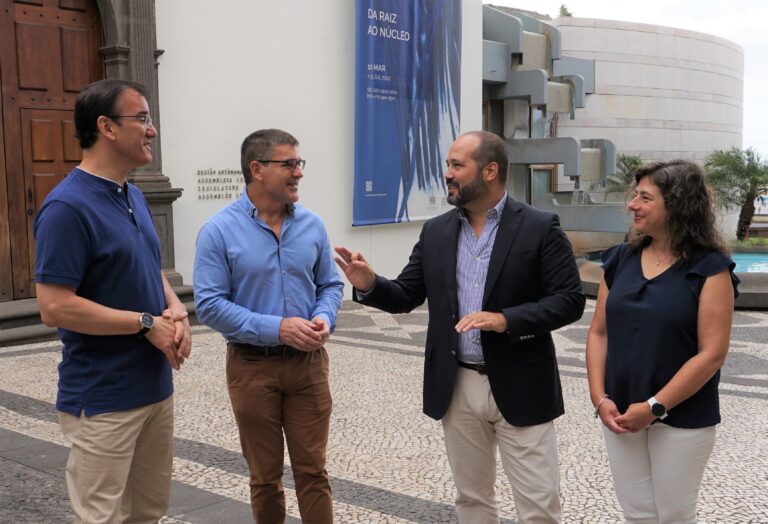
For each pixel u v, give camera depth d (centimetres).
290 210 310
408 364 724
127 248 254
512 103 1862
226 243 298
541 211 289
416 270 313
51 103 843
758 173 2245
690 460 259
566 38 2486
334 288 322
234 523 362
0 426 507
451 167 284
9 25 809
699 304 256
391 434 508
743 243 2070
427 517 373
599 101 2547
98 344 250
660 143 2711
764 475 432
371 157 1151
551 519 287
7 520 359
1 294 813
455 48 1292
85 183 250
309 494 309
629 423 258
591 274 1296
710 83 2886
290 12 1038
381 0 1140
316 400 306
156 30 904
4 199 812
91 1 870
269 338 287
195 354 740
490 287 282
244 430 304
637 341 263
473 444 297
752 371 726
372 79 1139
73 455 255
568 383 658
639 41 2611
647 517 272
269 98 1023
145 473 276
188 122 942
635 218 266
